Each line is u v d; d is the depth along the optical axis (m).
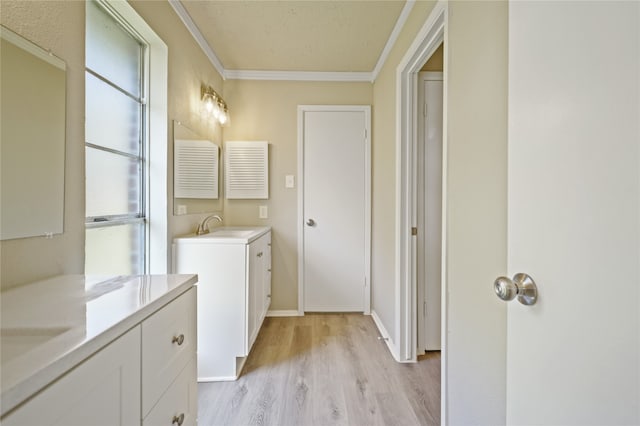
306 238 2.89
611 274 0.46
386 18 1.98
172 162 1.79
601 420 0.47
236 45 2.34
